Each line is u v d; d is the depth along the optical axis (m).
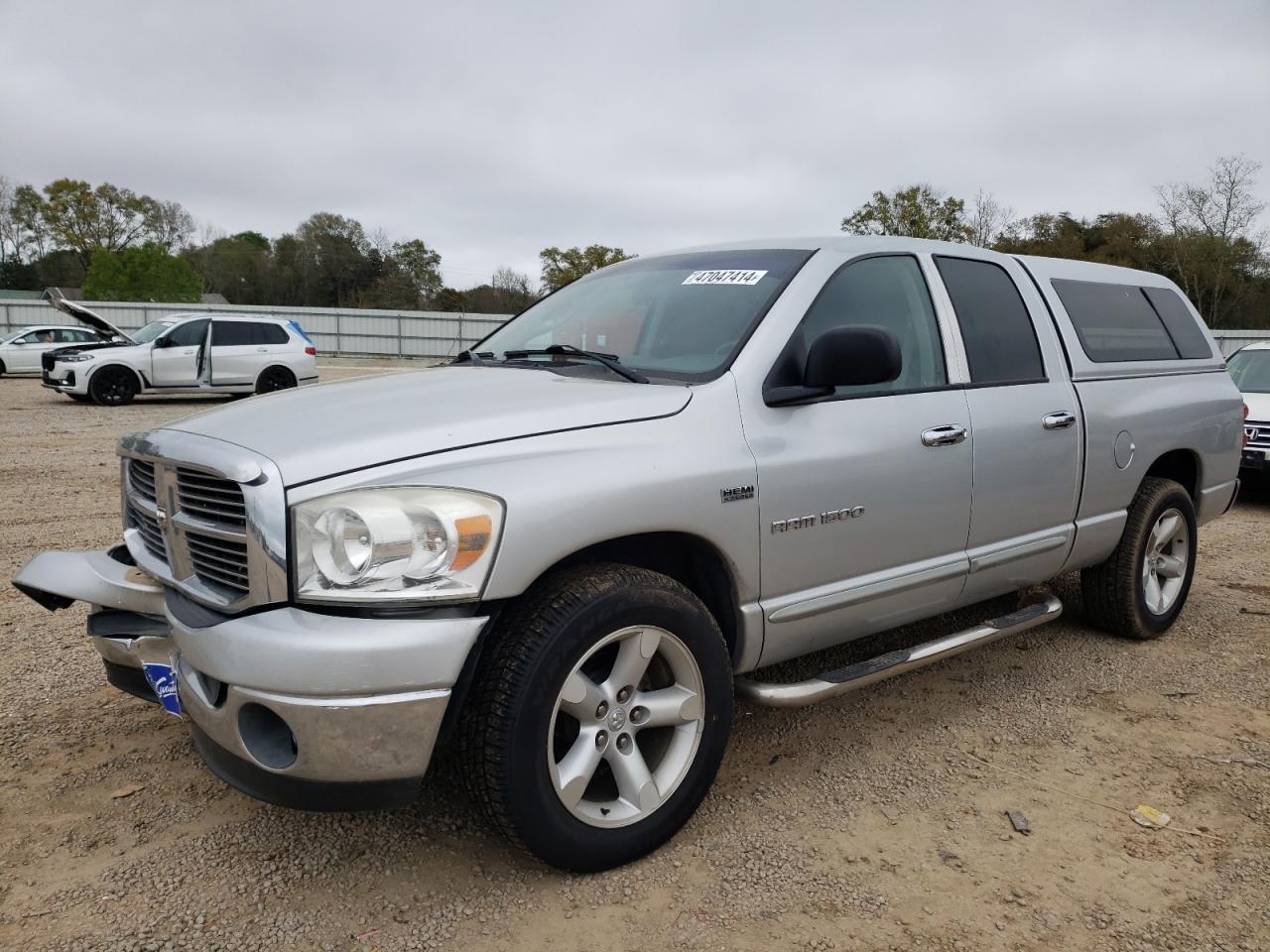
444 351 40.09
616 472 2.44
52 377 16.55
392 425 2.41
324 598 2.14
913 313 3.40
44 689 3.70
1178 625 4.77
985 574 3.54
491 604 2.28
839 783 3.07
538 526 2.28
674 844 2.70
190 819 2.79
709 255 3.57
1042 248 44.88
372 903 2.40
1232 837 2.78
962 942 2.29
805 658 4.15
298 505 2.17
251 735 2.22
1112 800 2.99
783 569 2.84
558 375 3.00
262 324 17.88
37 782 2.98
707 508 2.61
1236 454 4.96
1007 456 3.51
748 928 2.32
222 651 2.17
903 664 3.24
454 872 2.54
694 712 2.65
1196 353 4.82
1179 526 4.57
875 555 3.10
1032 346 3.82
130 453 2.78
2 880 2.47
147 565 2.64
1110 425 4.04
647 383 2.81
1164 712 3.68
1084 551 4.05
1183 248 41.09
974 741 3.41
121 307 37.62
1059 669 4.12
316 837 2.70
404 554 2.15
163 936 2.26
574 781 2.41
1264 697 3.83
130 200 66.94
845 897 2.46
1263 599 5.27
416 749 2.18
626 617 2.43
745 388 2.81
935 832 2.79
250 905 2.38
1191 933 2.33
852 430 3.01
